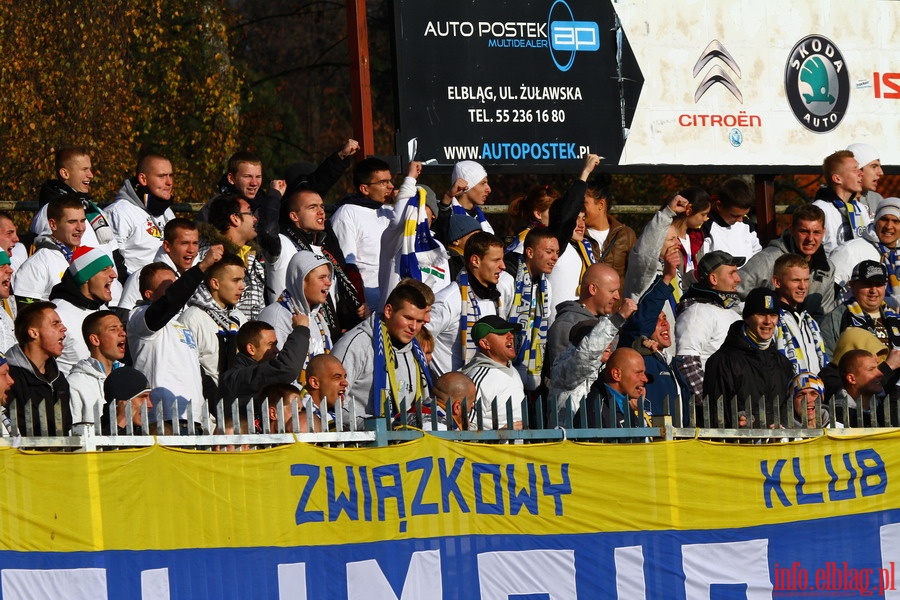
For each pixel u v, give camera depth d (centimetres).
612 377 2958
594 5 4569
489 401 3034
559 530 2739
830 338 3894
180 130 7975
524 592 2695
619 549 2795
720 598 2891
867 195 4553
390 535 2573
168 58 7812
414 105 4312
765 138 4772
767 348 3347
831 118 4869
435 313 3344
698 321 3512
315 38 11525
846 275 4138
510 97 4425
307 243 3569
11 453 2228
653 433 2881
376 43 10606
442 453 2647
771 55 4800
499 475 2697
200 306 3084
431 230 3772
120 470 2323
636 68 4609
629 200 8756
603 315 3366
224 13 9175
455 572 2630
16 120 6769
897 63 4972
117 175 7031
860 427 3112
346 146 3822
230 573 2411
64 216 3344
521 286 3516
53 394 2667
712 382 3316
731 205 4259
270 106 10000
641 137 4600
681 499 2872
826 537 3020
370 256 3778
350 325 3572
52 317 2650
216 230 3369
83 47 6981
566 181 9238
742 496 2944
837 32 4903
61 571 2252
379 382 2967
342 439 2564
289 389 2661
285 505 2478
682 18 4681
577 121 4509
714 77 4716
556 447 2759
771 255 4066
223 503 2417
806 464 3025
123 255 3669
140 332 2864
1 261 2984
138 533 2330
